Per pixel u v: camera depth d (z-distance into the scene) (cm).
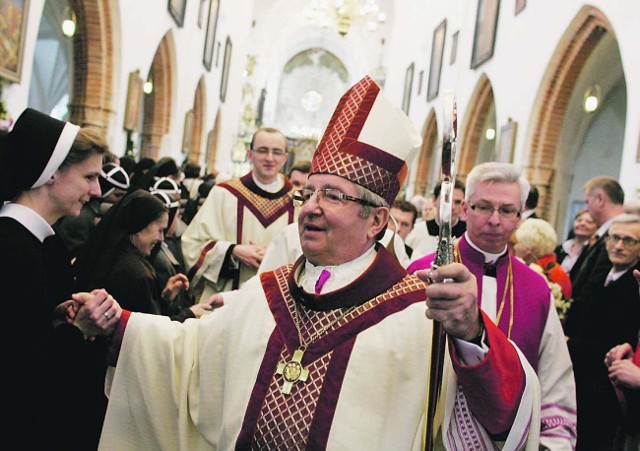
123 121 1058
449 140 123
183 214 687
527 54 1095
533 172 1048
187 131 1627
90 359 197
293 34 3331
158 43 1230
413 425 150
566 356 228
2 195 181
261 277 182
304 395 154
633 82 702
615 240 306
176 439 179
